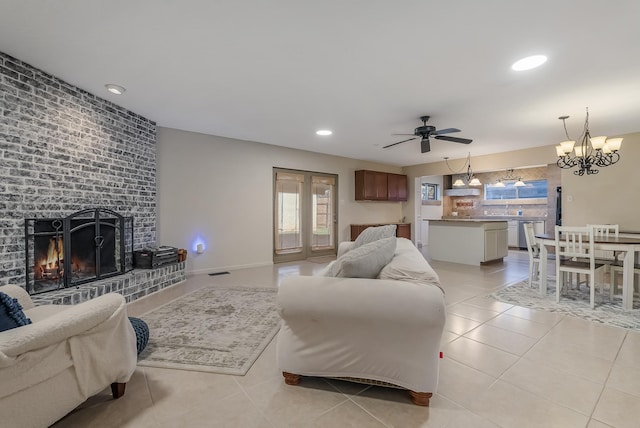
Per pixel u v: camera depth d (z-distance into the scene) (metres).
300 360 1.74
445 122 4.09
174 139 4.48
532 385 1.77
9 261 2.43
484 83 2.84
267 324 2.67
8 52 2.34
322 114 3.78
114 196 3.46
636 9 1.77
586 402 1.62
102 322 1.50
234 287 3.92
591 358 2.08
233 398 1.67
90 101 3.14
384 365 1.63
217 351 2.18
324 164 6.50
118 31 2.05
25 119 2.52
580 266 3.33
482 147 5.68
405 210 8.12
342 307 1.60
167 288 3.86
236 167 5.16
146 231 3.98
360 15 1.86
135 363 1.74
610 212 4.88
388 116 3.83
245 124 4.24
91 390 1.47
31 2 1.75
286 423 1.47
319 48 2.25
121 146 3.55
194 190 4.69
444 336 2.45
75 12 1.85
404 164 7.82
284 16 1.88
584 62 2.43
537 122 4.08
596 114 3.73
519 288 3.94
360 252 1.84
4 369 1.14
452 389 1.74
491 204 9.27
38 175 2.63
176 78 2.77
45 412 1.27
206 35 2.09
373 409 1.58
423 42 2.16
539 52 2.28
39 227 2.67
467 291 3.80
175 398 1.66
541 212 8.38
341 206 6.89
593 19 1.88
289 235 6.02
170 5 1.78
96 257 3.16
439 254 6.18
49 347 1.28
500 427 1.43
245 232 5.30
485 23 1.93
